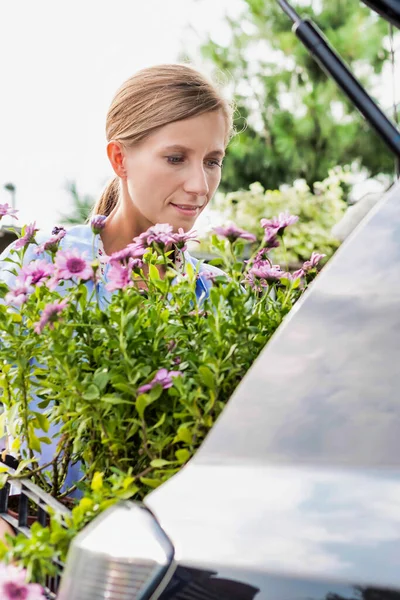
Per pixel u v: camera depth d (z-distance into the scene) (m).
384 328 1.18
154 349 1.75
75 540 1.17
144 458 1.71
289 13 1.59
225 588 1.03
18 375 1.86
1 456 2.03
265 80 14.26
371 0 1.41
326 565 1.00
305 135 13.95
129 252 1.85
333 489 1.08
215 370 1.66
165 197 2.38
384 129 1.51
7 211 2.10
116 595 1.07
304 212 11.75
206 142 2.37
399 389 1.13
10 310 2.06
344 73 1.54
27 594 1.38
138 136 2.37
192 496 1.13
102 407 1.71
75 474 1.99
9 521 1.82
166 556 1.07
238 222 12.03
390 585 0.97
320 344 1.20
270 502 1.08
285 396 1.18
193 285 1.90
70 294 1.82
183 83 2.37
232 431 1.18
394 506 1.04
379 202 1.30
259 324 1.82
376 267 1.24
